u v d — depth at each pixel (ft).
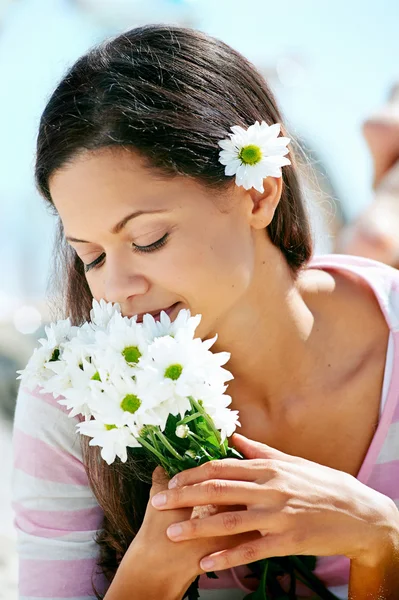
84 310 9.92
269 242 9.46
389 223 17.25
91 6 27.58
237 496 8.24
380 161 18.35
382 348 10.07
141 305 8.59
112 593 8.86
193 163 8.46
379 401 9.96
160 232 8.42
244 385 9.81
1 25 27.94
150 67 8.68
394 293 10.34
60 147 8.39
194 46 9.01
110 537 9.84
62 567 9.91
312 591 10.20
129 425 7.54
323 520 8.41
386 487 10.00
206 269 8.61
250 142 8.64
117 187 8.34
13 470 10.21
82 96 8.47
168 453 8.55
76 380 7.76
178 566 8.65
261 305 9.43
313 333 9.87
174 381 7.50
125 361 7.64
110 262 8.54
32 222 25.59
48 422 9.88
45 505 9.98
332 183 22.72
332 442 10.00
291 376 9.84
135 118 8.32
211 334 9.36
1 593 12.30
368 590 8.93
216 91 8.90
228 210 8.75
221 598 10.23
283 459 8.70
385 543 8.68
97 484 9.58
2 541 13.89
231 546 8.63
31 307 22.24
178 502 8.26
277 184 9.11
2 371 19.31
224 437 8.29
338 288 10.22
